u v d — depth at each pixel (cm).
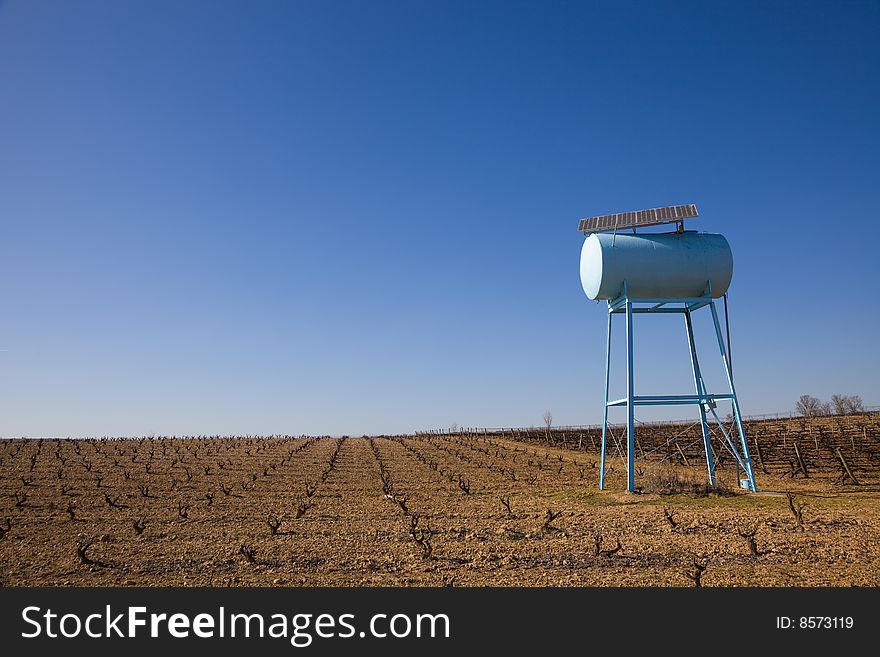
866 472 3903
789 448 5241
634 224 3288
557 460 5175
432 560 1989
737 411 3153
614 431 7531
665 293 3177
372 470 4525
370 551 2117
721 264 3144
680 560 1909
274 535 2392
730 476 3969
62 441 6612
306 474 4288
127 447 6006
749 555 1945
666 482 3206
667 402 3192
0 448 5691
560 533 2345
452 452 5894
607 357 3438
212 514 2847
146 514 2842
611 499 3080
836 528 2269
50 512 2884
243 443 6744
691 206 3219
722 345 3178
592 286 3284
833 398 10369
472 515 2788
